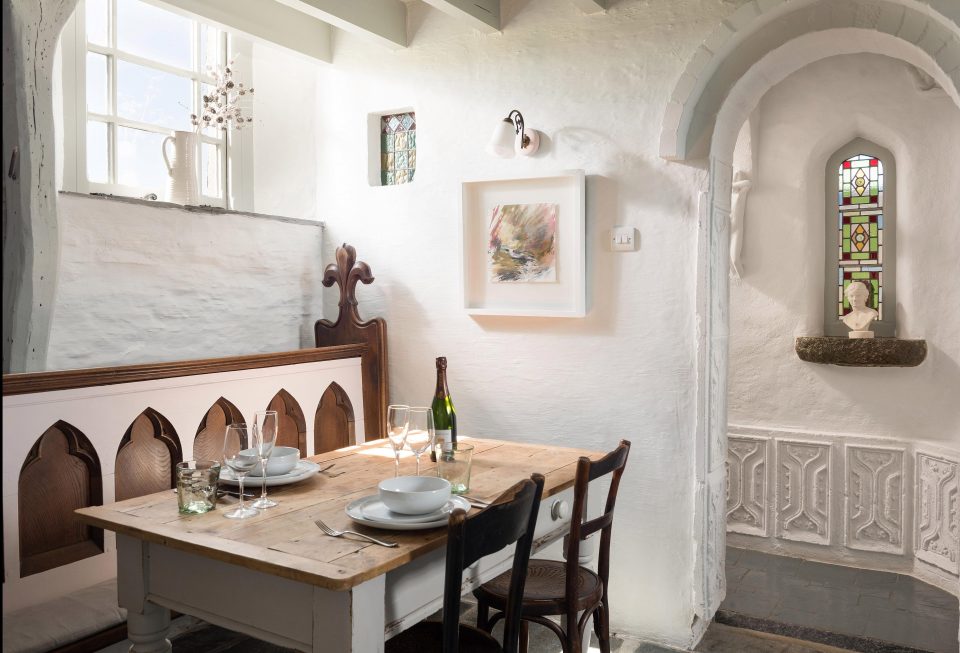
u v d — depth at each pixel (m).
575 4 3.38
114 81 3.92
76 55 3.72
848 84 4.43
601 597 2.62
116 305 3.25
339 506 2.21
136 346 3.34
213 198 4.35
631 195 3.42
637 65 3.39
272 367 3.50
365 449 3.04
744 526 4.73
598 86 3.49
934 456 4.11
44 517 2.68
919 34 2.91
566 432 3.62
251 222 3.89
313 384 3.72
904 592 3.96
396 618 1.89
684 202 3.31
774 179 4.68
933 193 4.23
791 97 4.60
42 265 2.73
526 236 3.66
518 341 3.74
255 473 2.43
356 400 4.00
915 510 4.24
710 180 3.27
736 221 4.71
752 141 4.65
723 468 3.54
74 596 2.68
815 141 4.54
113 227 3.23
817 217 4.61
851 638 3.40
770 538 4.66
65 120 3.67
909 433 4.31
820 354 4.43
